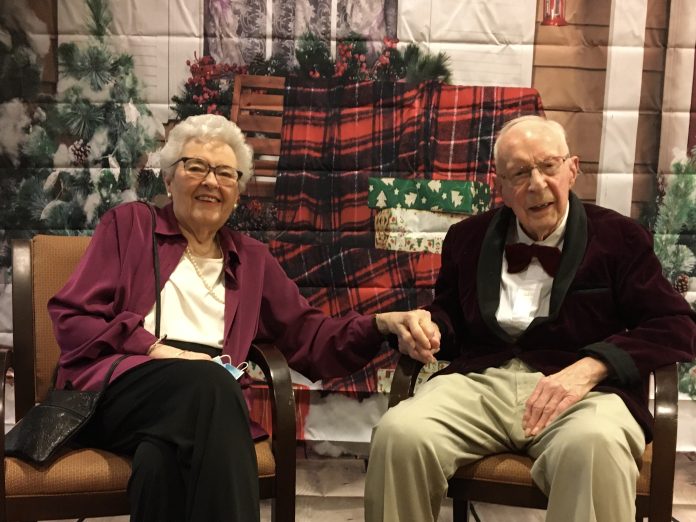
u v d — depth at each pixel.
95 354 1.41
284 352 1.72
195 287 1.59
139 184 2.13
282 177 2.12
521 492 1.32
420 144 2.11
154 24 2.08
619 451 1.21
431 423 1.35
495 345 1.61
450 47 2.08
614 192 2.11
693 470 2.18
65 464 1.25
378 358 2.14
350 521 1.90
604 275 1.52
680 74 2.07
